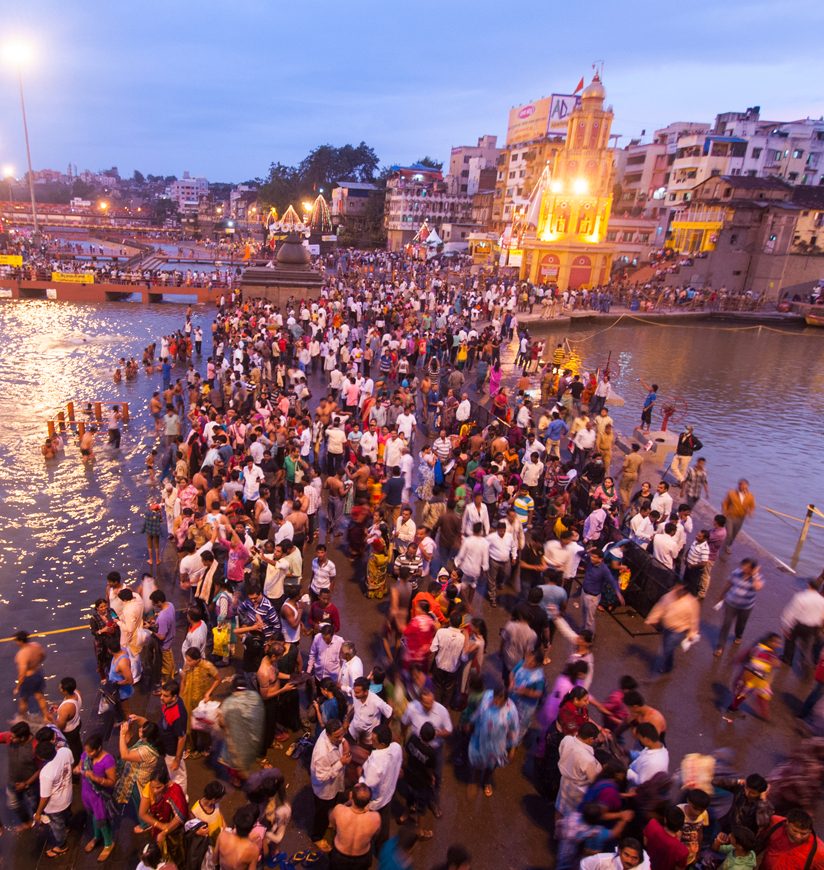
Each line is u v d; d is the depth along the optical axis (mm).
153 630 9133
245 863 5438
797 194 67312
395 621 9258
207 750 8102
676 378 36781
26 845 7000
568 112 78625
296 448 14570
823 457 25344
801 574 16281
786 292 65125
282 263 46969
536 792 7629
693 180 77438
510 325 38781
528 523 13445
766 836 5938
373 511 12906
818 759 6934
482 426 20422
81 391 27000
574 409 23156
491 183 104875
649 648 10461
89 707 9578
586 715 7062
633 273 72562
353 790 5695
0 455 19828
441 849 6848
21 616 12055
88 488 17750
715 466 23797
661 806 6012
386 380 27234
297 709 8289
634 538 12445
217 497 12125
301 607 9945
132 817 7320
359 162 136750
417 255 82375
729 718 8898
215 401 21953
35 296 53156
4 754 8797
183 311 49344
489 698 7184
